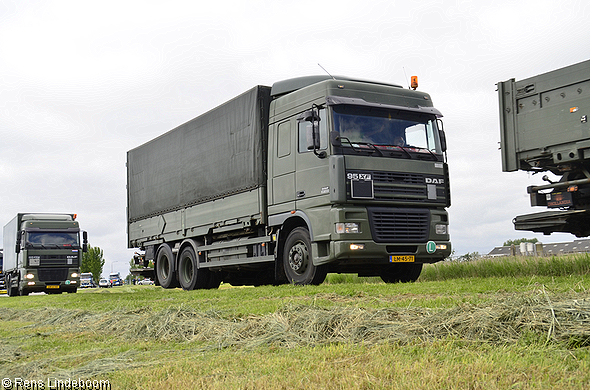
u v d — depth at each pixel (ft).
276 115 38.83
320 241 34.58
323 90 35.09
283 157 37.73
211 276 48.44
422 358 11.52
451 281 32.17
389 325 14.90
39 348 17.65
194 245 48.44
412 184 35.40
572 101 32.73
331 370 11.14
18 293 88.02
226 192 43.83
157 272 55.72
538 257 38.58
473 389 9.39
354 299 23.93
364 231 33.73
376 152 34.45
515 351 11.71
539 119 34.32
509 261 38.70
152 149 56.85
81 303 34.09
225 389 10.39
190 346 15.85
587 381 9.53
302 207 35.83
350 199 33.32
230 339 15.85
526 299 14.62
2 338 20.54
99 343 17.71
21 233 80.59
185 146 50.44
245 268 44.68
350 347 13.23
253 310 20.89
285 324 16.05
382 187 34.37
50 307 31.78
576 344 11.98
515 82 35.60
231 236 44.32
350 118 34.71
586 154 32.37
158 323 19.21
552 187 35.17
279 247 38.58
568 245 94.68
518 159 35.47
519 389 9.20
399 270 39.78
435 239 35.81
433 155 36.60
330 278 45.19
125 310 24.49
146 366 13.32
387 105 35.83
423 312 16.34
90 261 289.53
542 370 10.14
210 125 46.52
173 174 52.39
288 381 10.61
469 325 13.79
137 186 59.93
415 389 9.44
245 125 41.65
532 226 38.04
